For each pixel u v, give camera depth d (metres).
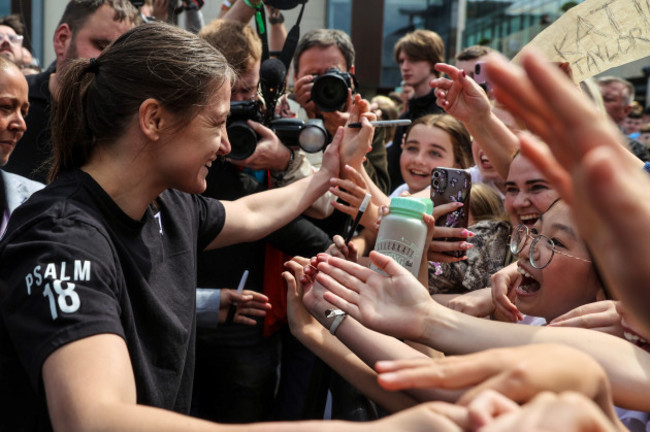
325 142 2.32
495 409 0.68
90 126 1.30
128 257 1.26
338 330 1.42
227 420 2.32
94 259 1.13
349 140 1.99
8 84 1.80
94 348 1.01
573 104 0.57
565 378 0.78
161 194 1.49
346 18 7.16
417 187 2.72
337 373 1.64
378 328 1.18
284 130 2.32
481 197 2.23
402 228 1.41
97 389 0.95
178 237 1.47
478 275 2.02
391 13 7.19
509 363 0.80
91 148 1.33
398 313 1.17
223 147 1.44
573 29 1.73
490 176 2.63
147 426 0.88
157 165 1.31
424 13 7.16
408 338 1.16
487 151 1.94
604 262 0.57
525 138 0.62
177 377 1.33
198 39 1.33
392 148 3.86
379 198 2.11
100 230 1.19
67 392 0.95
